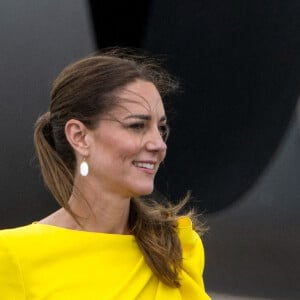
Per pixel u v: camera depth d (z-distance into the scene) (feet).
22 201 45.85
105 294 23.93
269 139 43.55
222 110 43.86
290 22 42.45
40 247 23.73
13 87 44.24
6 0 44.11
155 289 24.98
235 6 42.45
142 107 23.79
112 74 24.00
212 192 43.47
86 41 42.86
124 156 23.80
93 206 24.66
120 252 24.57
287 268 46.98
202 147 43.86
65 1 43.16
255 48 42.98
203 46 42.93
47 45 43.55
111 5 42.55
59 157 25.03
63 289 23.67
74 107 24.21
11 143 44.96
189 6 42.37
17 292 23.34
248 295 48.26
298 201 44.47
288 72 43.01
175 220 25.84
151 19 42.39
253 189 43.86
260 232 45.52
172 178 43.29
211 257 46.78
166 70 42.78
